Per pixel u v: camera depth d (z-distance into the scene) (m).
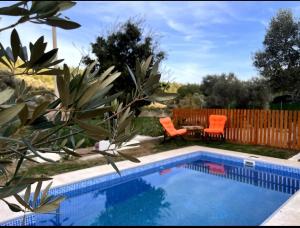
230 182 6.27
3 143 1.01
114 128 1.53
